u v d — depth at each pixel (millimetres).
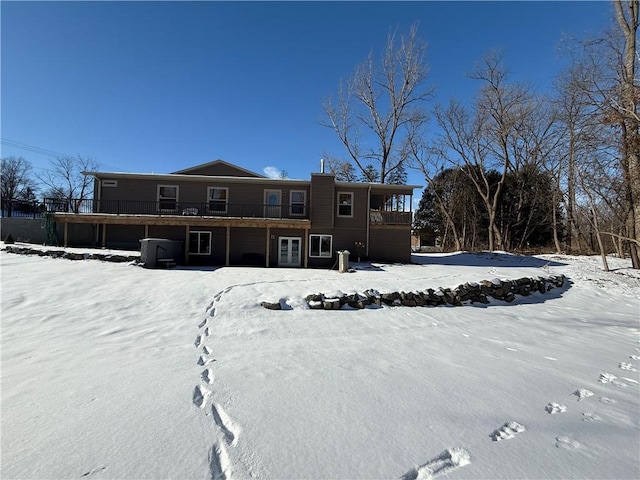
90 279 10898
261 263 18312
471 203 33844
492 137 28359
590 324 8773
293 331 7004
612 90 12570
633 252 17094
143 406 3562
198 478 2418
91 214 16672
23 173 47906
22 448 2797
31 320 7227
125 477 2424
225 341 6180
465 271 15148
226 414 3391
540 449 2855
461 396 3936
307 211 19234
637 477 2494
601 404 3863
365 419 3318
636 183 15797
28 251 14891
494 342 6609
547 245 32125
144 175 18078
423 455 2721
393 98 28188
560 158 24359
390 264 17781
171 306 8359
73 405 3588
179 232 18094
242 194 19016
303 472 2492
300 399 3764
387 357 5445
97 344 5875
